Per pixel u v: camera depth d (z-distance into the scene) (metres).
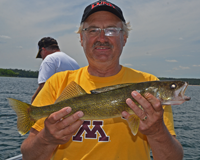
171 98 2.40
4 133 10.06
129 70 2.86
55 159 2.48
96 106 2.41
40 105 2.69
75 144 2.39
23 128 2.48
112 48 2.64
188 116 20.77
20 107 2.51
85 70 2.88
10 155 7.25
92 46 2.66
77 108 2.44
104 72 2.79
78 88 2.50
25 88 56.62
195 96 64.12
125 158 2.29
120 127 2.40
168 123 2.43
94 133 2.40
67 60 5.02
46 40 5.44
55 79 2.84
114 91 2.42
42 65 4.79
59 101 2.50
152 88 2.40
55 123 2.06
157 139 2.06
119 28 2.71
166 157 2.15
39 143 2.20
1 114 15.34
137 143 2.38
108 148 2.32
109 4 2.72
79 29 3.11
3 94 34.16
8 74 194.88
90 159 2.29
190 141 10.57
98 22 2.66
